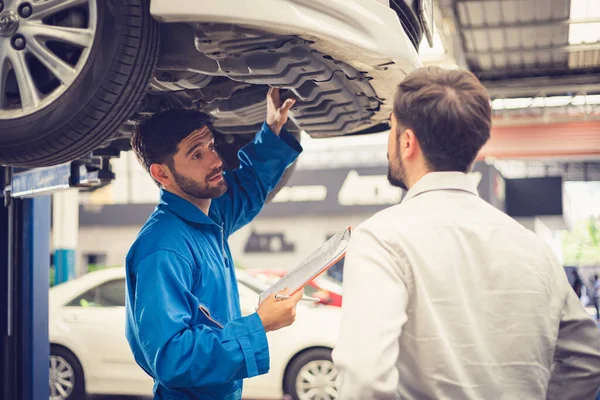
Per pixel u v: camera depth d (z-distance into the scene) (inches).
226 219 102.3
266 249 909.2
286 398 237.6
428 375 56.7
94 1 82.7
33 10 86.0
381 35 84.6
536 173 1339.8
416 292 57.3
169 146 87.8
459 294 57.6
